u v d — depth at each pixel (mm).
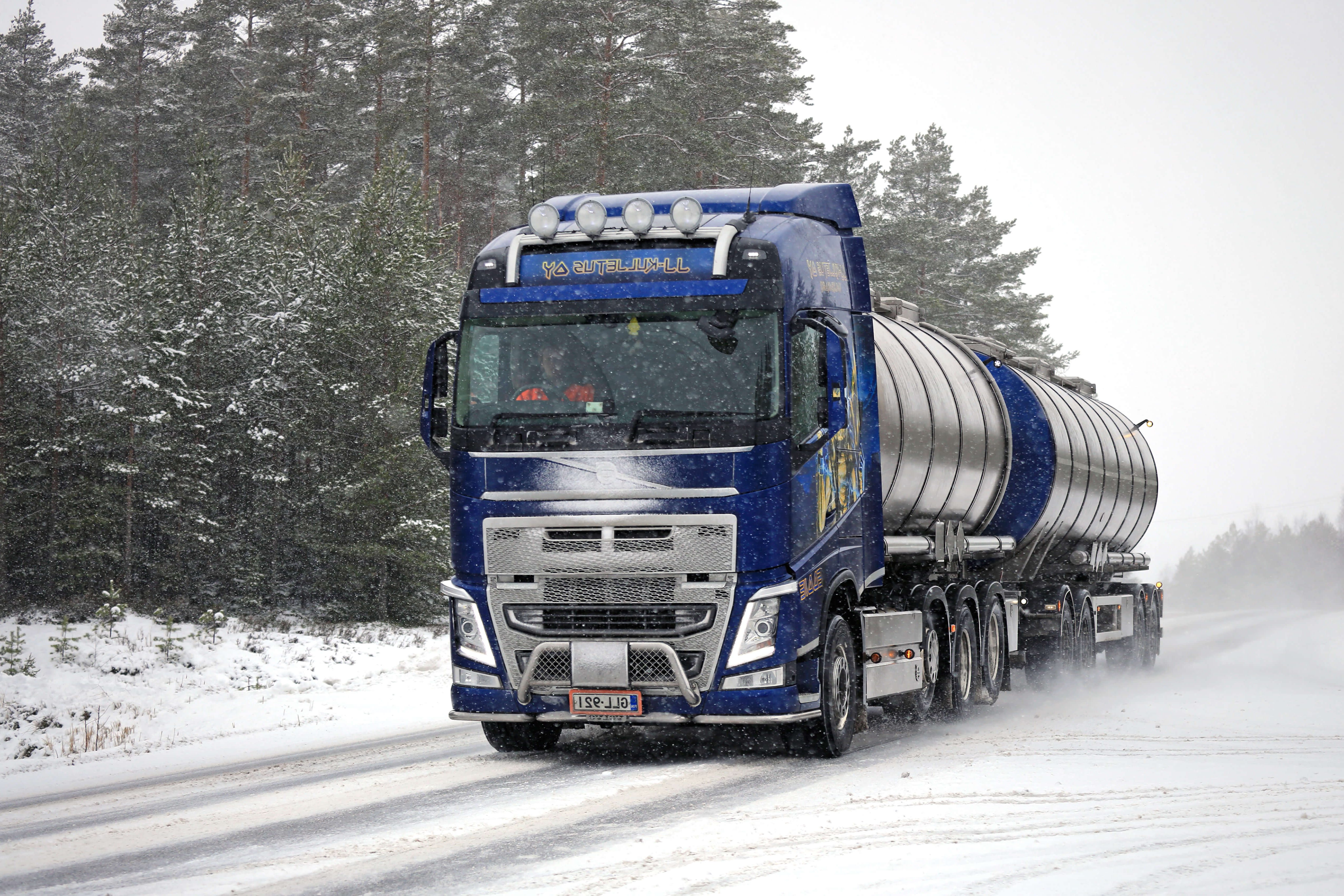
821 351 9805
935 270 56719
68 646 20875
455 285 34719
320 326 29781
